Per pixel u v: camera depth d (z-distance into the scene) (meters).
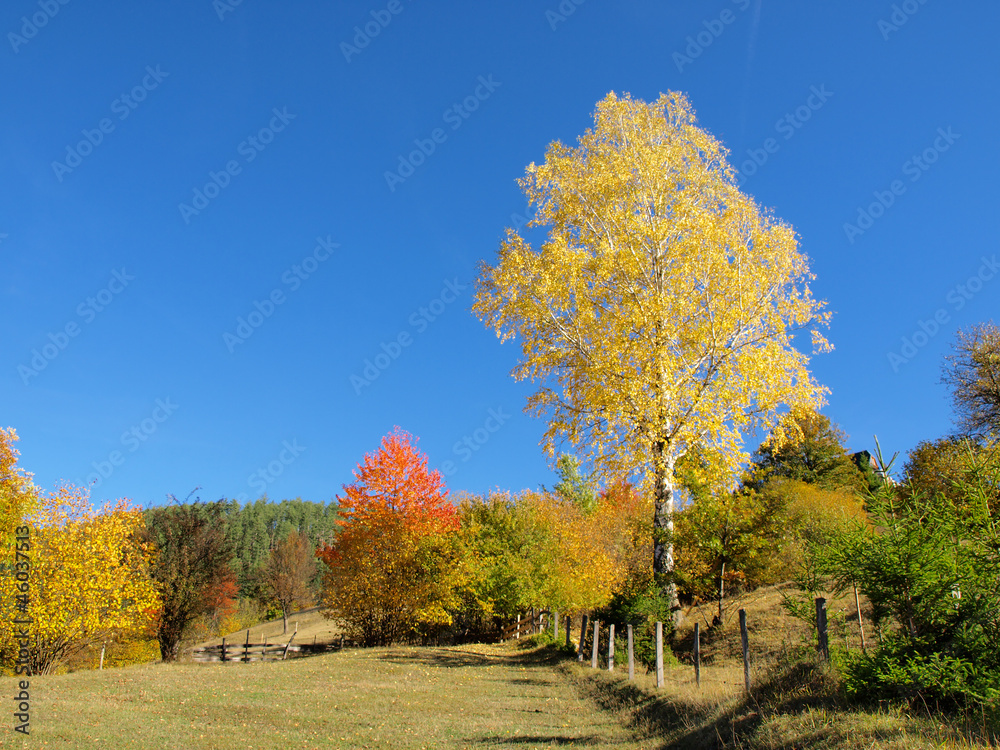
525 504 28.17
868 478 6.95
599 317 16.75
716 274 16.44
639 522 18.88
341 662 18.59
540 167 18.50
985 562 5.79
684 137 18.41
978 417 29.03
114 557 23.00
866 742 4.98
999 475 6.21
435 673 16.30
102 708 11.46
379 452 24.95
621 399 15.40
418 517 24.64
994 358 29.19
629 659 12.23
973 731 4.77
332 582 25.22
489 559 25.19
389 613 25.20
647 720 9.02
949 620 5.96
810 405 15.70
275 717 10.70
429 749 8.40
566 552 25.12
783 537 15.24
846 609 11.74
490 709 11.39
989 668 5.45
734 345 16.17
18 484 22.53
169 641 28.66
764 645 13.24
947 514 6.21
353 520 24.72
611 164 18.03
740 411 15.35
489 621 28.22
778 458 35.91
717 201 17.73
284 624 51.88
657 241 16.77
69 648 22.55
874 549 6.36
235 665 18.75
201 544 30.91
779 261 16.27
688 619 18.47
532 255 17.95
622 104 18.62
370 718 10.61
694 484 15.48
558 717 10.47
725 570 16.06
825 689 6.55
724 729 6.96
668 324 15.75
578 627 24.84
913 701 5.70
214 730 9.70
